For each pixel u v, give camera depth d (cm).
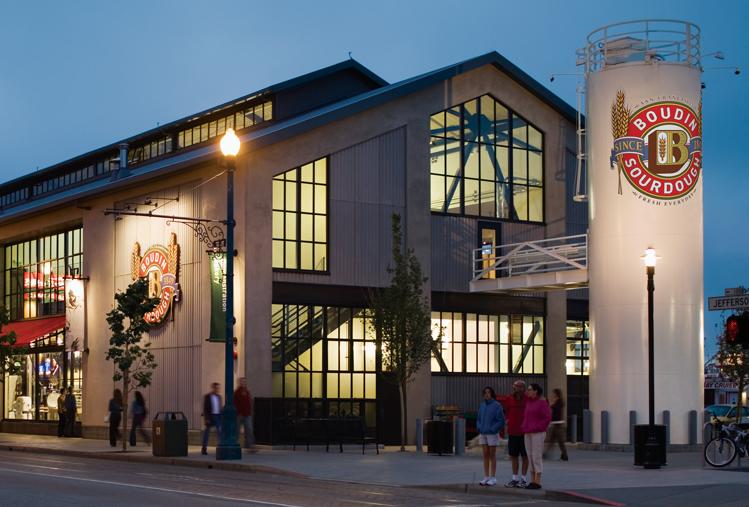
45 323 4494
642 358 3170
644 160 3200
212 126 4353
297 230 3541
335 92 4244
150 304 3291
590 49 3378
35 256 4741
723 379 5706
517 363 4031
